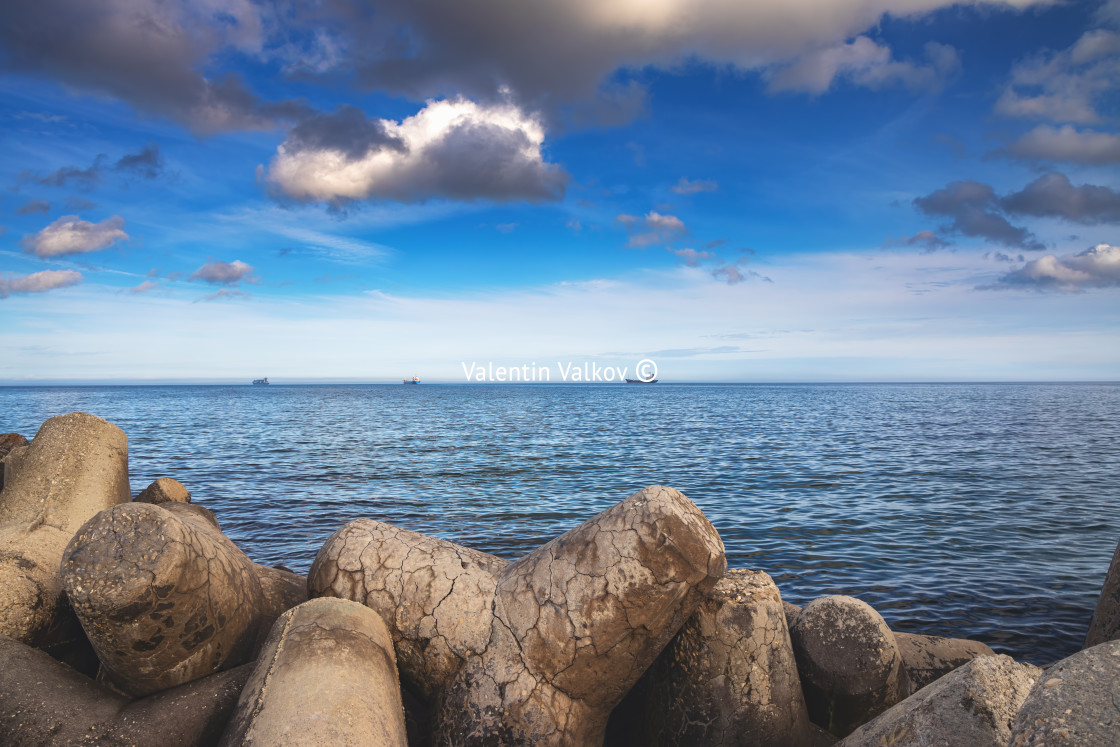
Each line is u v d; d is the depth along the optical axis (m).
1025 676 2.71
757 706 3.71
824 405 82.44
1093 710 1.92
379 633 3.37
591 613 3.42
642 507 3.56
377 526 4.09
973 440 32.84
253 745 2.57
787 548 11.73
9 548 3.78
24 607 3.53
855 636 4.09
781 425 45.03
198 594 3.19
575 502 16.64
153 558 2.99
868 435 36.28
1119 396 124.38
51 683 3.10
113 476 4.73
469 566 3.89
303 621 3.18
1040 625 7.96
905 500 16.50
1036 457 25.47
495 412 64.69
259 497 16.70
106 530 3.04
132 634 2.98
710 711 3.70
